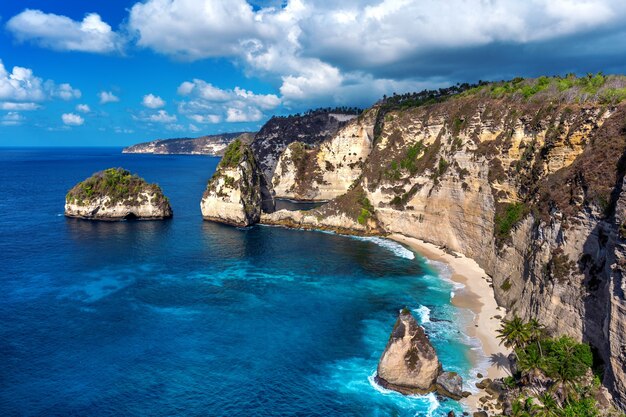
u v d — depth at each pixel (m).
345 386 47.75
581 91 73.19
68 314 63.59
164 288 75.19
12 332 57.66
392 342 47.28
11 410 42.56
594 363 41.56
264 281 79.69
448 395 45.94
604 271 43.78
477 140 94.75
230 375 49.38
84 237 107.88
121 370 49.81
